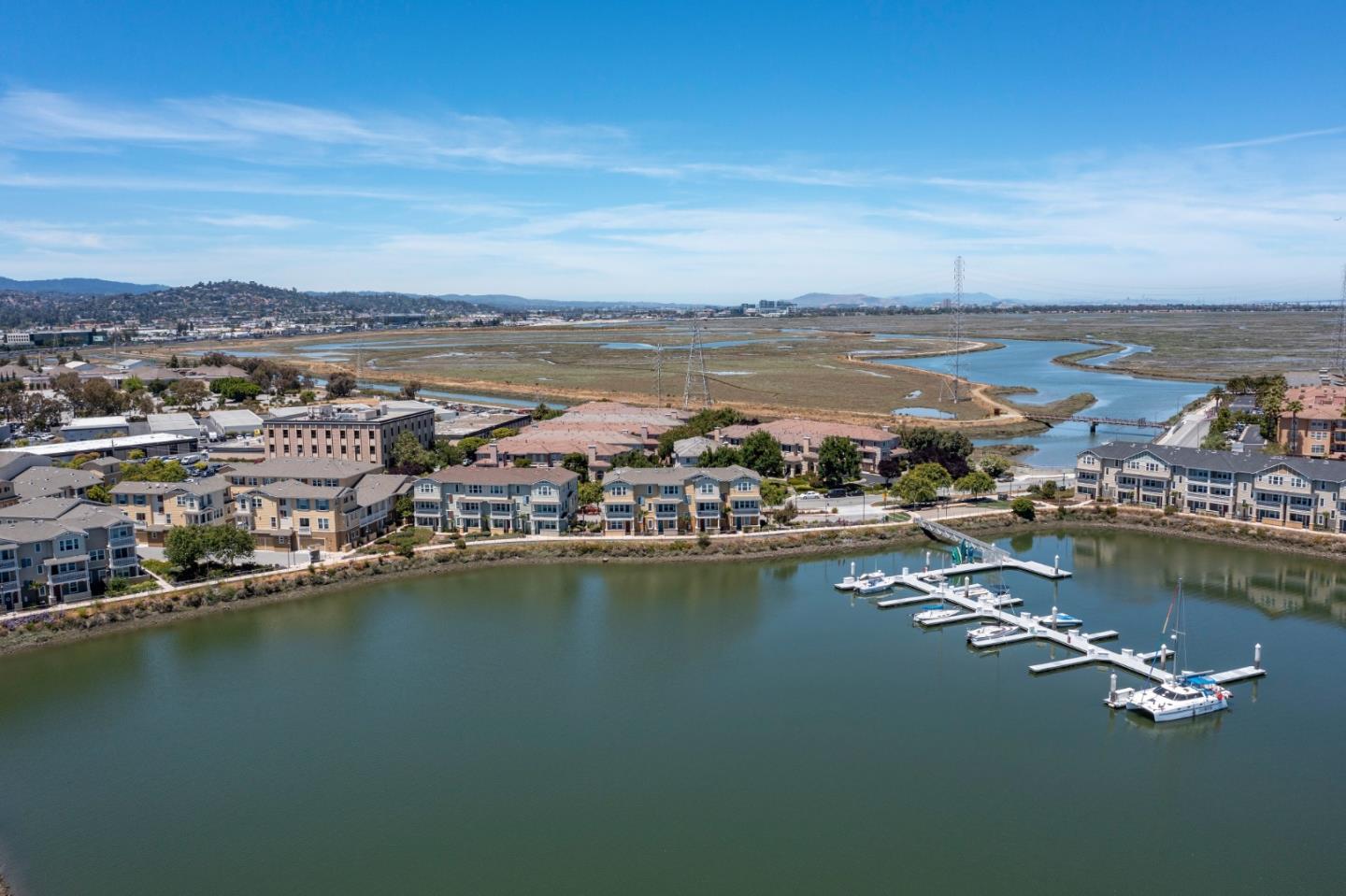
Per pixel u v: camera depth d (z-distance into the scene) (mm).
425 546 157125
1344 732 95938
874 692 105812
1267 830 80188
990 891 72562
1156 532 169000
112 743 95688
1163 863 75812
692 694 105750
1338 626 123250
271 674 111750
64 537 127875
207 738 96562
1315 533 154625
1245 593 136375
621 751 93438
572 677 110250
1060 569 147375
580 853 77438
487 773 89750
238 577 138750
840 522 169625
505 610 132250
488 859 76938
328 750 94125
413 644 120375
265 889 73688
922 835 79500
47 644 119125
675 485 163000
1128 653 113312
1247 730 96750
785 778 88375
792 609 132625
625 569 150375
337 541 152625
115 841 79938
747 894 72312
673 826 81062
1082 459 188625
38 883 74688
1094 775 88500
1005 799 84750
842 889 72688
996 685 107500
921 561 155875
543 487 162250
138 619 126375
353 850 78188
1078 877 74125
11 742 96000
